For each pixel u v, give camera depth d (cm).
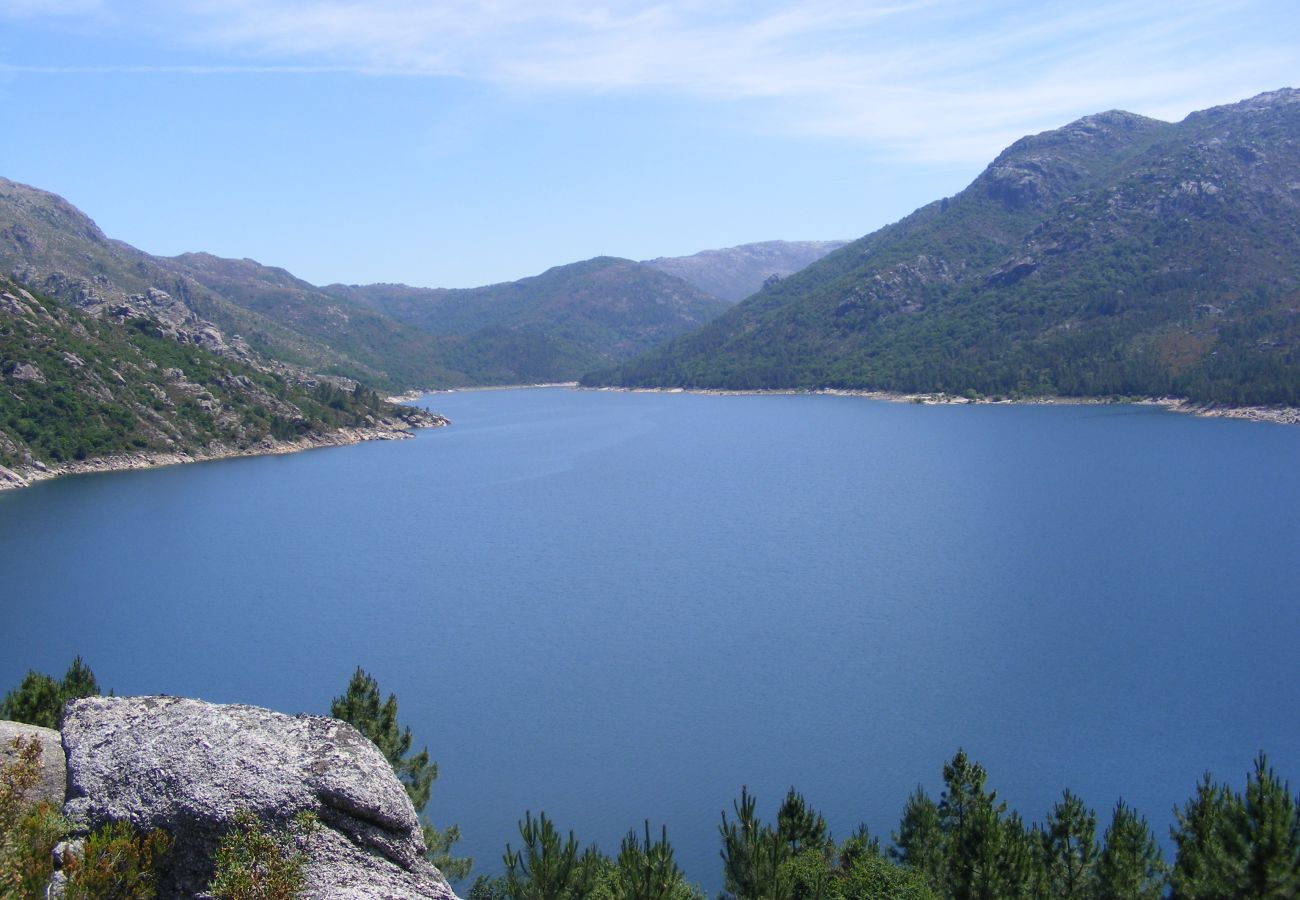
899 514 15162
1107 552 11969
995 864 3167
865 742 6538
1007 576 10969
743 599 10300
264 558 13125
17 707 3544
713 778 6038
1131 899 3127
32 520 16275
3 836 1670
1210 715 6825
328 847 1816
